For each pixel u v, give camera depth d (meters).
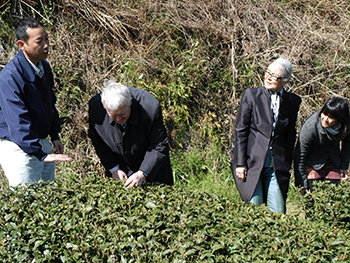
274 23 5.54
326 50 5.48
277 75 2.98
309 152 3.25
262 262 1.63
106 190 2.37
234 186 4.57
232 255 1.72
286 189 3.17
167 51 4.94
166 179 3.09
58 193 2.29
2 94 2.60
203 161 4.71
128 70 4.60
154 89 4.59
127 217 2.02
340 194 2.70
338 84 5.32
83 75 4.52
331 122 2.90
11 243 2.04
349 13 6.20
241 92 5.06
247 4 5.67
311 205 2.85
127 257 1.78
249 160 3.14
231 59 5.12
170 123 4.66
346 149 3.22
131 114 2.66
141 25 5.04
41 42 2.64
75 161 4.26
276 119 3.09
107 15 4.88
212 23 5.22
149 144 2.82
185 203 2.20
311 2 6.20
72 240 1.89
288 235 1.91
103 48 4.77
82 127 4.35
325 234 1.92
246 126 3.17
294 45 5.38
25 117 2.63
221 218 2.04
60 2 4.71
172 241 1.82
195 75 4.81
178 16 5.20
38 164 2.87
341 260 1.70
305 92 5.24
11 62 2.67
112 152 2.98
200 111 4.86
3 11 4.46
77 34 4.70
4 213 2.10
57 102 4.30
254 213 2.16
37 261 1.87
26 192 2.37
